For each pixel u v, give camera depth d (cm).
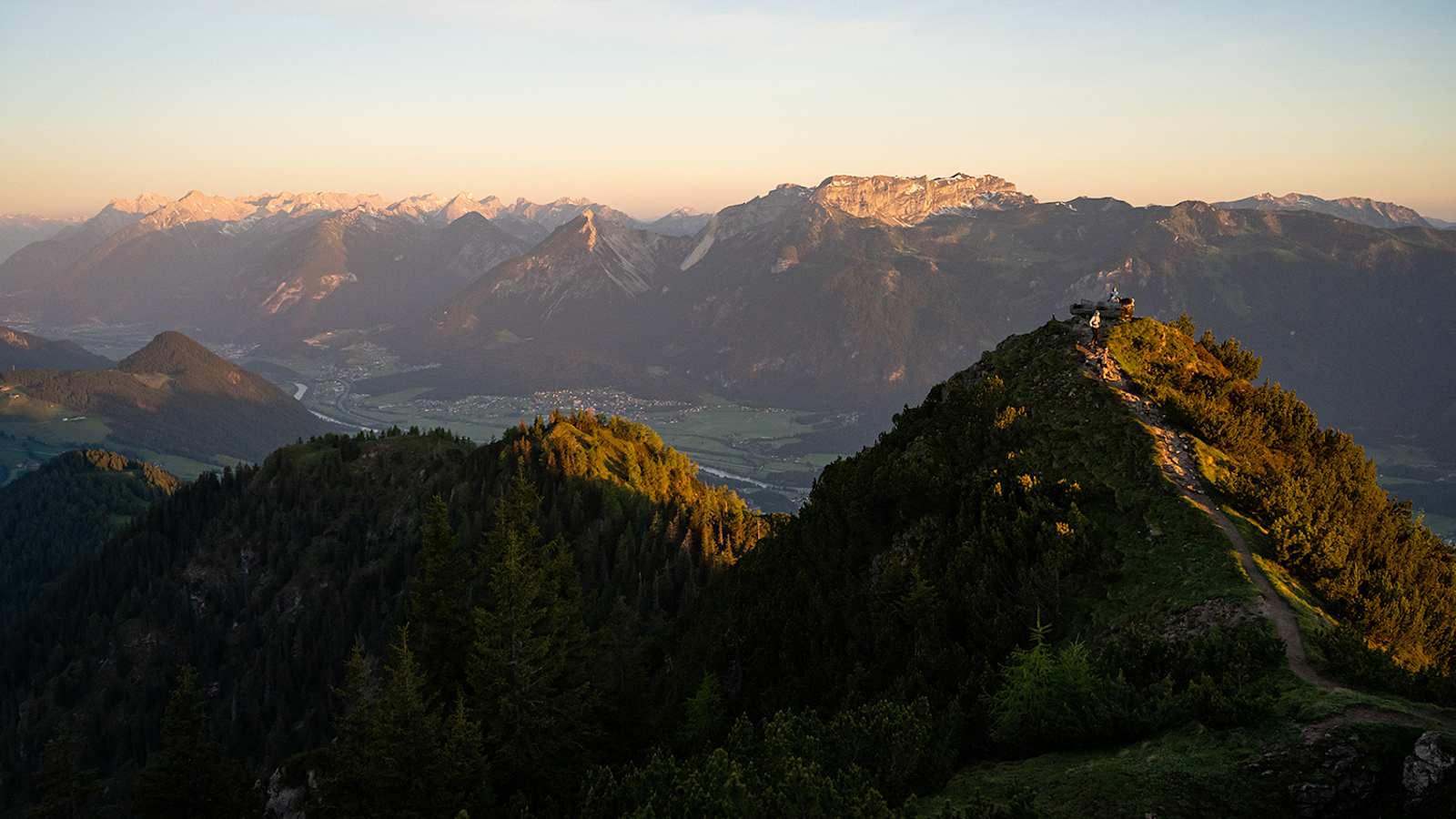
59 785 7344
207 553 17938
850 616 5359
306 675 14338
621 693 6197
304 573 16738
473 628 6362
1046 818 3141
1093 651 4381
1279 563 4734
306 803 5916
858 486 6338
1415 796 2902
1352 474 6028
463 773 4931
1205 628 4228
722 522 15812
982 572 4969
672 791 3766
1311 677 3659
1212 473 5575
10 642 17712
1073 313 7688
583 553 13575
